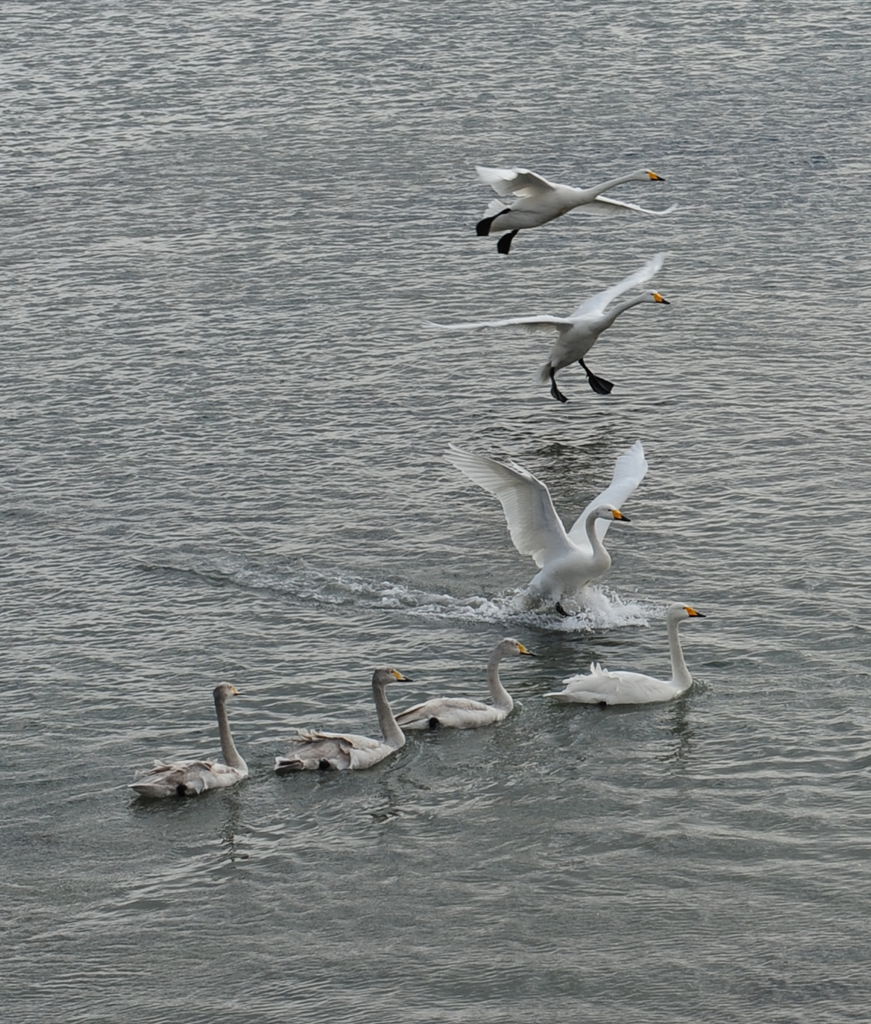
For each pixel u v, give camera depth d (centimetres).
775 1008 2145
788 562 3375
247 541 3572
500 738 2825
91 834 2584
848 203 5400
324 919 2369
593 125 6072
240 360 4538
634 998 2178
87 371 4481
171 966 2283
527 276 5006
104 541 3584
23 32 7294
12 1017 2189
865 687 2900
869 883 2383
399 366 4497
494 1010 2167
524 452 4025
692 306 4797
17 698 2967
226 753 2722
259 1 7606
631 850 2495
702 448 3978
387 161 5838
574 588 3259
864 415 4097
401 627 3219
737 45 6838
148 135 6162
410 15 7325
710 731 2805
